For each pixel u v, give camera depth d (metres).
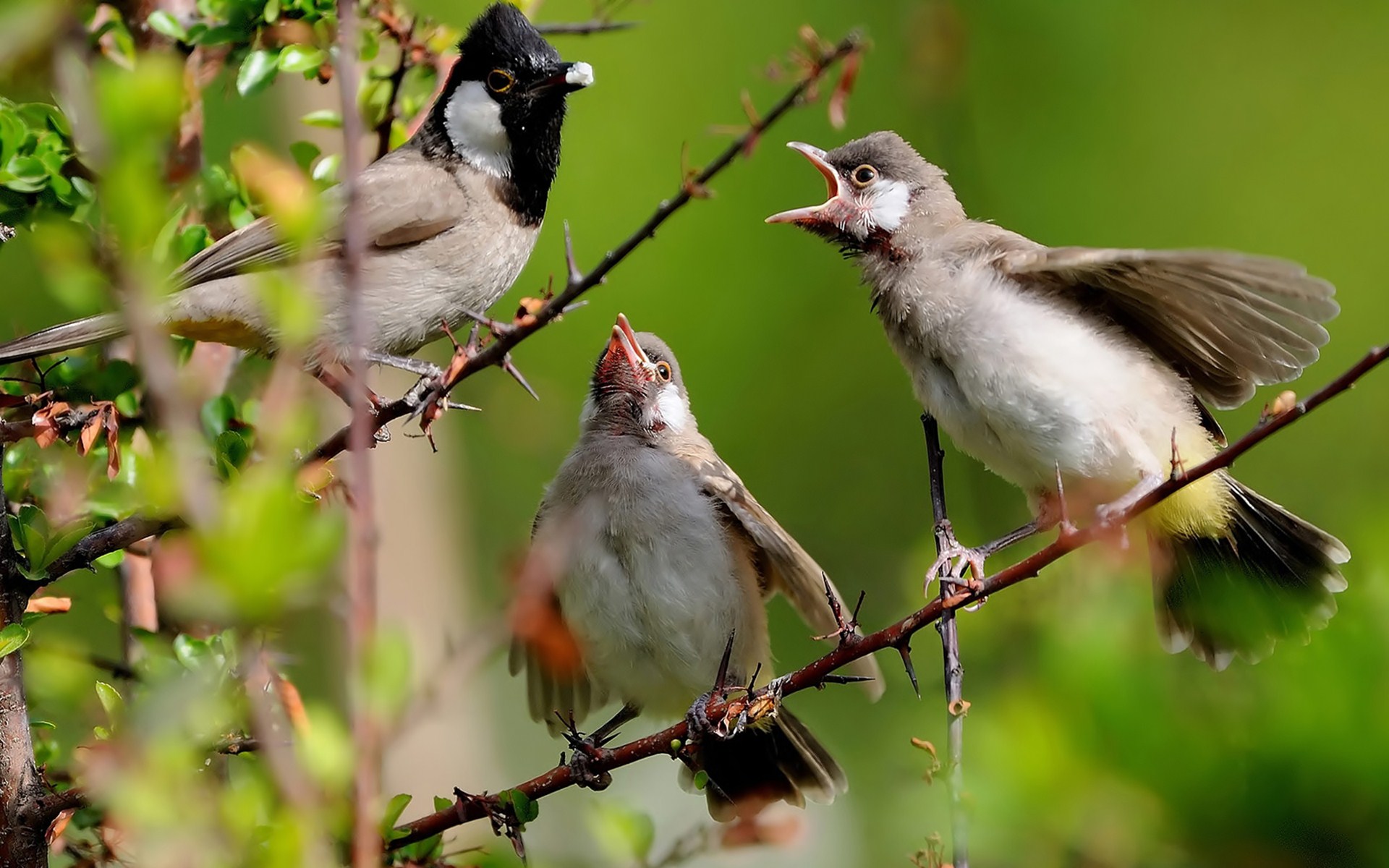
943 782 7.01
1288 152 17.50
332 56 10.38
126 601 10.34
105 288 5.86
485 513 17.56
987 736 6.43
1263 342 9.55
